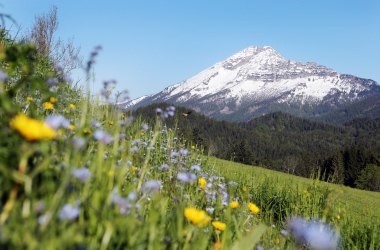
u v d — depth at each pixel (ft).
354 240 20.06
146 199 8.50
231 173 31.42
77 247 4.44
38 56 25.03
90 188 6.46
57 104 14.14
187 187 14.06
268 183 31.63
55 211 4.97
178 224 6.64
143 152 17.24
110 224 5.23
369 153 337.31
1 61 13.57
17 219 4.55
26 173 5.39
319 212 23.02
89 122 9.96
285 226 19.12
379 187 309.42
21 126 4.39
